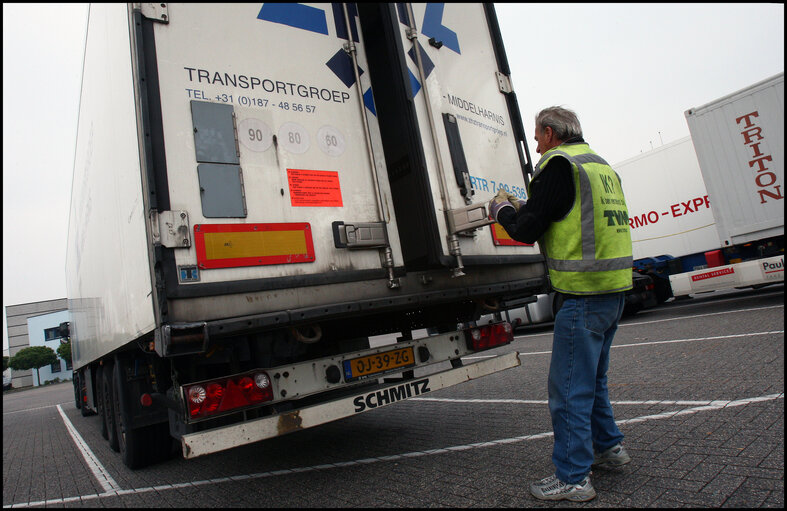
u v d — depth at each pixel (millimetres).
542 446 3287
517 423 4016
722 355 5234
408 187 4156
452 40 3955
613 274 2447
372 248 3225
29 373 44844
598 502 2328
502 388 5684
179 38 2779
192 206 2625
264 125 2963
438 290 3455
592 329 2451
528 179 4332
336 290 3020
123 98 3037
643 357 5957
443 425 4363
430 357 3752
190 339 2443
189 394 2736
